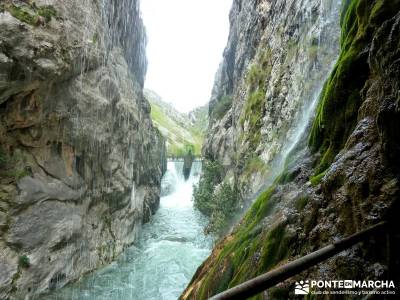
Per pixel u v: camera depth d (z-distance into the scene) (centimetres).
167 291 1226
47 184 1113
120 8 2064
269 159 1403
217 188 2380
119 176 1662
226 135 2661
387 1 325
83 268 1276
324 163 433
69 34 1166
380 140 257
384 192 248
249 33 2650
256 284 142
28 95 1009
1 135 973
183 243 1812
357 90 397
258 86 2000
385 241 239
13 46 892
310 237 337
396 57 247
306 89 1177
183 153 7762
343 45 485
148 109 2848
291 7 1669
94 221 1414
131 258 1571
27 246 1002
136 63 2633
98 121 1427
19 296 950
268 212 541
